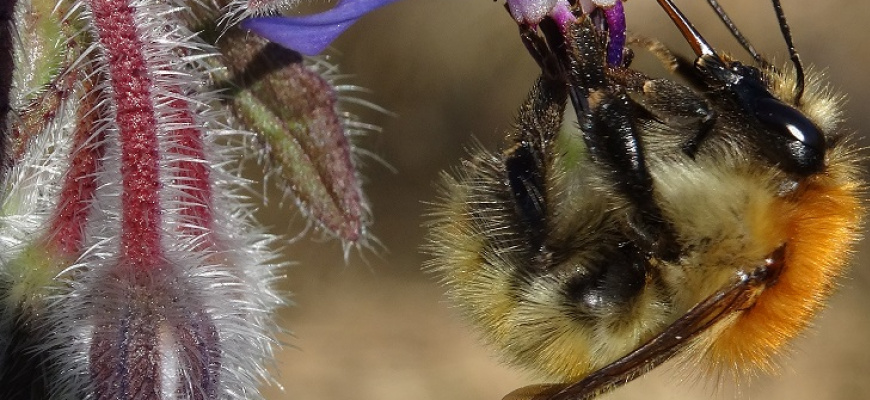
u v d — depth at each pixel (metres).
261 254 0.08
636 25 0.19
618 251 0.08
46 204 0.08
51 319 0.08
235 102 0.08
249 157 0.08
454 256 0.08
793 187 0.08
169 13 0.08
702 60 0.08
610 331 0.08
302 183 0.08
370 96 0.19
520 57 0.19
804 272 0.08
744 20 0.20
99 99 0.08
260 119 0.08
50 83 0.08
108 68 0.08
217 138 0.08
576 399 0.08
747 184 0.08
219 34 0.08
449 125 0.19
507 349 0.08
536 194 0.08
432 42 0.19
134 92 0.08
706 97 0.08
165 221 0.08
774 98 0.08
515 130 0.08
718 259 0.08
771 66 0.08
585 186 0.08
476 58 0.19
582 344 0.08
